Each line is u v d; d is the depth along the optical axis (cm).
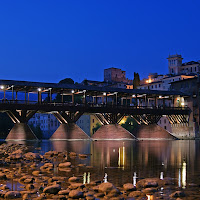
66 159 2759
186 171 2044
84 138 6931
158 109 8269
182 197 1360
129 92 8038
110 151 3756
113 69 18562
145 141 6581
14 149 4084
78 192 1384
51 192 1458
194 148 4291
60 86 7206
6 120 12300
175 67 16150
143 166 2306
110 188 1459
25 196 1393
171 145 5081
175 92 8794
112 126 7481
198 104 8606
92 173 1983
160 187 1548
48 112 7331
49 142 6006
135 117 8450
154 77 16375
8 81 6656
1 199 1382
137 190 1497
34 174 1966
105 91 7769
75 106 7150
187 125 8744
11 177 1873
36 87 7019
